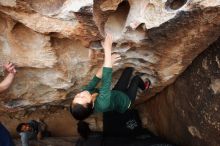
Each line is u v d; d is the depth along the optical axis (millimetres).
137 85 3523
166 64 3535
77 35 3115
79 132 4535
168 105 4145
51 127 4684
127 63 3561
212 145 3676
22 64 3451
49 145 4449
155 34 3129
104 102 3031
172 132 4246
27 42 3301
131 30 3148
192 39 3172
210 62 3357
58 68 3541
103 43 3201
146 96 4305
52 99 3973
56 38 3285
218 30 3074
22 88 3764
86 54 3453
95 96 3146
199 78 3529
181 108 3912
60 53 3424
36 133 4441
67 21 3006
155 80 3822
